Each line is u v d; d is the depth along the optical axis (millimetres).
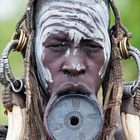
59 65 6102
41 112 6254
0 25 17531
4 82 6328
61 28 6125
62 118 6008
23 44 6348
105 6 6266
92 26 6145
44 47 6164
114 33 6348
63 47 6125
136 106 6352
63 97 6008
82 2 6180
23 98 6340
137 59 6340
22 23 6379
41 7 6242
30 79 6242
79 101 6016
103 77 6191
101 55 6156
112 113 6199
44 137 6227
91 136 6000
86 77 6090
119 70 6250
